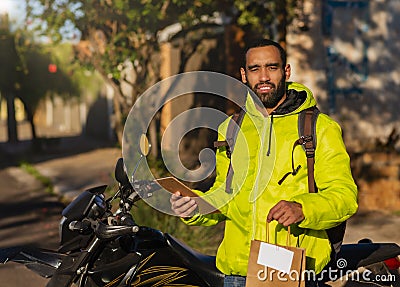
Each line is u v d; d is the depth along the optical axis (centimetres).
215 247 762
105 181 1488
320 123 359
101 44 1182
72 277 368
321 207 339
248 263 355
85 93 2641
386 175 1038
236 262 379
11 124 2703
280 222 336
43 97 2286
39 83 2253
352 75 1483
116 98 1370
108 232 360
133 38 1181
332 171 353
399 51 1498
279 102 370
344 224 372
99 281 375
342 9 1470
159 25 1155
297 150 359
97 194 377
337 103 1480
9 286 711
